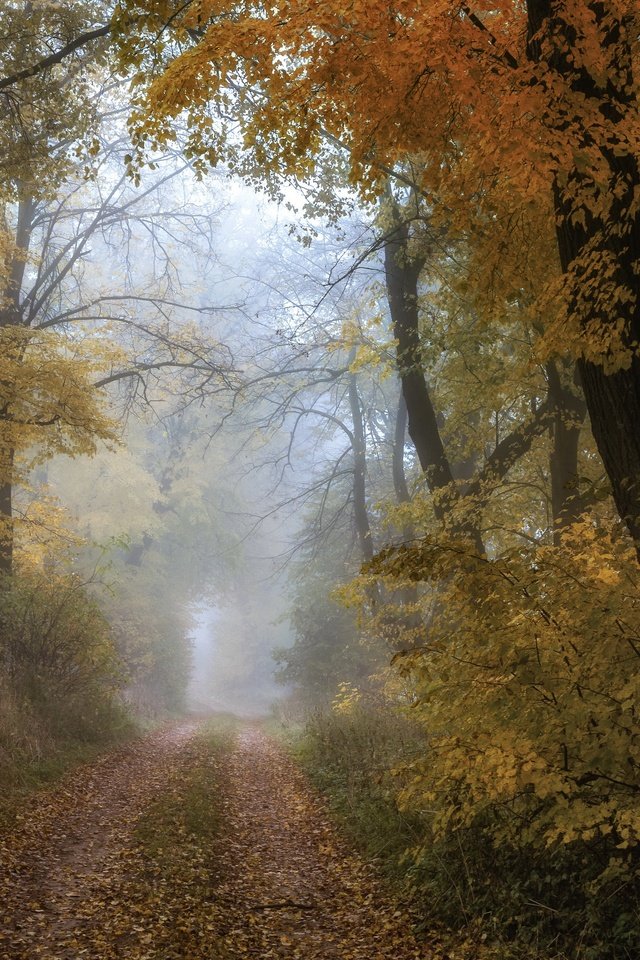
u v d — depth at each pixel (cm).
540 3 517
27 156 1290
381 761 1030
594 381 541
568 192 509
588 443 1280
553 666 446
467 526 1126
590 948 418
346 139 605
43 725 1329
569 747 436
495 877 534
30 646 1488
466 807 478
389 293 1293
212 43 514
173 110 545
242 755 1708
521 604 476
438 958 485
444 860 599
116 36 561
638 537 509
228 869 727
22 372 1469
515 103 472
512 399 1273
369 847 753
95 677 1659
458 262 1138
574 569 473
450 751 477
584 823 402
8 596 1509
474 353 1231
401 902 596
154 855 736
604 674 430
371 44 497
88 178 945
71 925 539
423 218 1001
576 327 525
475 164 541
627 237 520
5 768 1036
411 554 514
